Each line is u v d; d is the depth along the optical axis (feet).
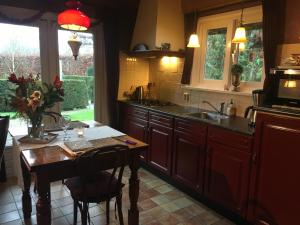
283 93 6.80
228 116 9.38
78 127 8.07
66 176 5.66
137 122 11.69
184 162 9.25
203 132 8.41
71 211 7.94
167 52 10.94
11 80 6.49
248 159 7.07
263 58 8.62
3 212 7.75
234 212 7.64
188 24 11.21
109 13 11.78
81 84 12.11
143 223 7.45
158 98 13.21
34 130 6.81
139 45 11.93
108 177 6.92
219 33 10.39
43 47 10.69
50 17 10.61
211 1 9.91
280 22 7.99
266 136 6.55
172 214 8.00
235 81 9.49
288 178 6.18
